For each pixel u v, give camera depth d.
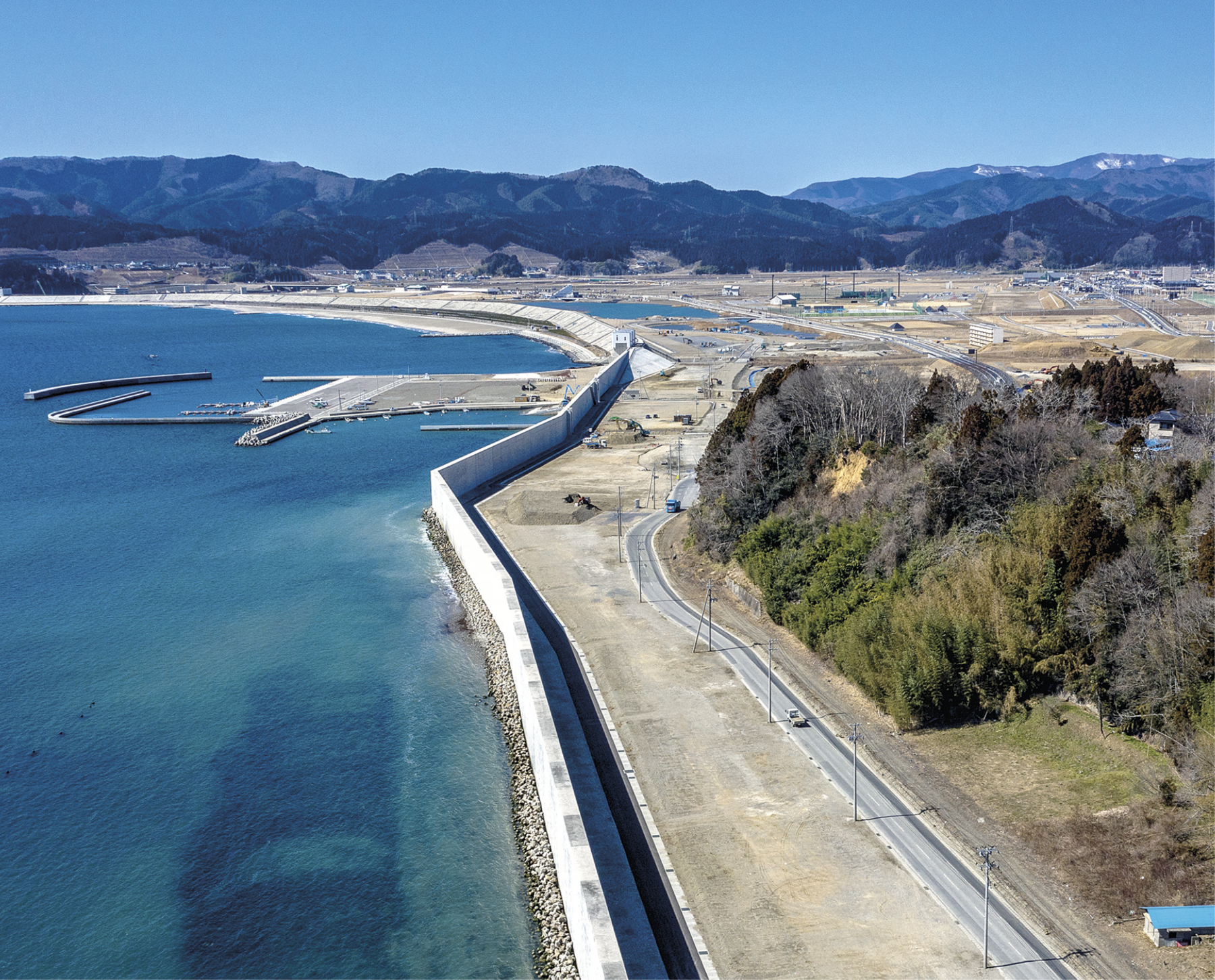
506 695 103.81
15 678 112.12
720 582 129.75
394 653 116.94
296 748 96.12
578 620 119.88
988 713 89.44
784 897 68.88
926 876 70.44
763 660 106.44
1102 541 90.06
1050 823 74.31
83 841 82.50
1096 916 65.12
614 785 83.31
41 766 93.81
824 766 85.12
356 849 80.56
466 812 85.06
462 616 127.81
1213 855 66.88
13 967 69.12
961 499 109.81
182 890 76.56
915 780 82.12
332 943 70.50
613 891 69.75
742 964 62.91
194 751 95.94
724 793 81.56
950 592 97.94
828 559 114.44
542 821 81.56
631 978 61.66
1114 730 82.81
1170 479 101.56
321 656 116.50
